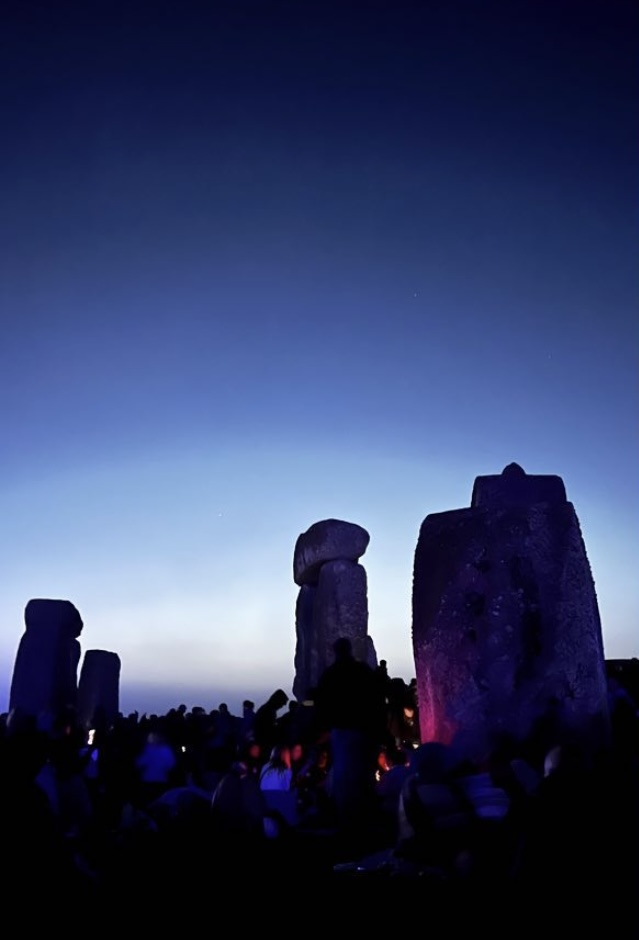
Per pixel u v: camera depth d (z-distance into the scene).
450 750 9.40
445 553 11.33
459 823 6.92
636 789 4.01
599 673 10.48
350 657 12.19
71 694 27.20
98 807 11.74
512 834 6.20
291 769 11.86
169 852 7.22
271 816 8.59
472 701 10.54
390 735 11.97
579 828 4.70
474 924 5.58
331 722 11.82
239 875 6.83
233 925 5.98
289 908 6.31
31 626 27.05
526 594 10.72
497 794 7.66
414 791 7.26
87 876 6.34
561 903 4.57
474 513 11.34
